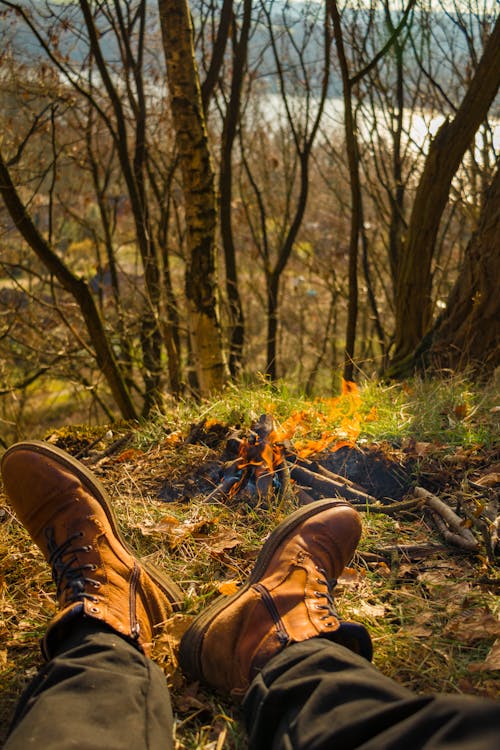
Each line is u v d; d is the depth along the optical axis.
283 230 9.59
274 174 10.42
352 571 1.97
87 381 8.06
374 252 9.68
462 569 1.98
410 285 4.65
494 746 0.93
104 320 7.68
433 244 4.54
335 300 10.77
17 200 4.62
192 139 4.83
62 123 8.09
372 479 2.49
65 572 1.67
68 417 10.90
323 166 10.34
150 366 7.71
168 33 4.64
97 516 1.79
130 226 10.52
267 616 1.52
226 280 7.15
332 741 1.08
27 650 1.74
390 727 1.05
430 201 4.38
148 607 1.70
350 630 1.46
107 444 3.01
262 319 11.73
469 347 4.03
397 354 4.84
